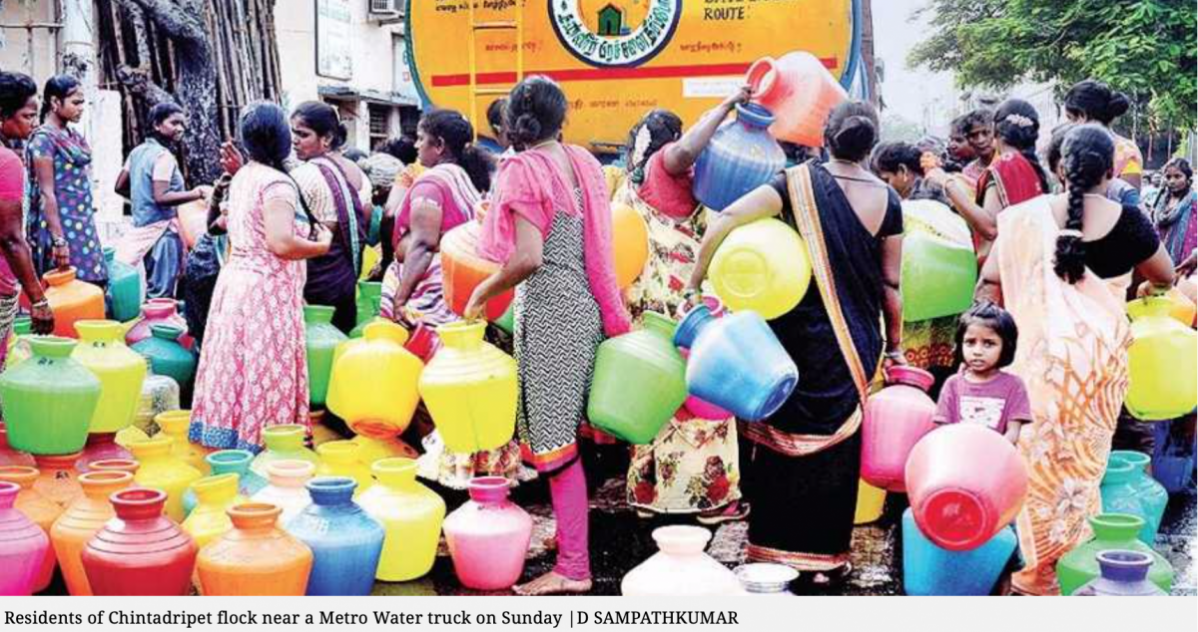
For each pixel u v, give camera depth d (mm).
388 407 4941
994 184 5625
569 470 4348
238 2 11641
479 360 4375
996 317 4262
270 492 4352
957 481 3869
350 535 3998
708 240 4395
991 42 18438
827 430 4332
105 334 4973
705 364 4188
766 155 5176
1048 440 4387
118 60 10578
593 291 4355
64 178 6672
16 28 9852
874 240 4332
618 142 7043
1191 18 16250
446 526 4484
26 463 4711
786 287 4250
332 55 16688
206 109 11062
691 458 5199
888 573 4680
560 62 7125
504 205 4156
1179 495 6082
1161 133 16516
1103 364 4375
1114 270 4633
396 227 5684
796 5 6660
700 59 6848
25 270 4848
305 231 5223
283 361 5199
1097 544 4098
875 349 4363
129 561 3650
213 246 6453
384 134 18578
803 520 4402
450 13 7352
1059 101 17859
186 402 6402
